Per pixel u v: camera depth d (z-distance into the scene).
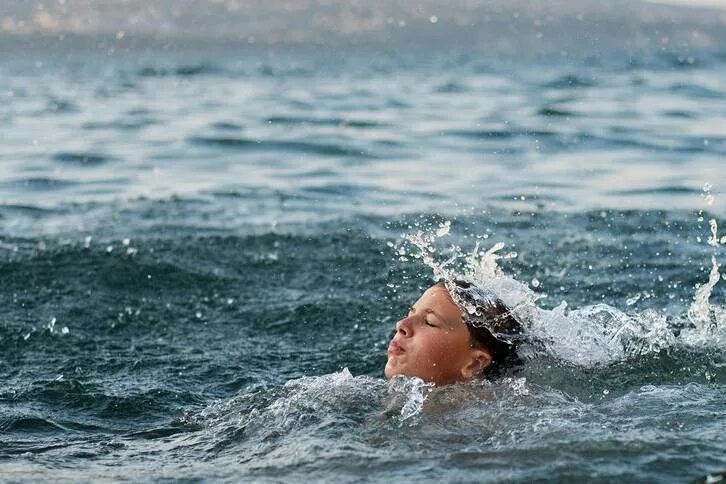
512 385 13.73
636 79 85.00
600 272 23.69
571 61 126.44
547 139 45.97
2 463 12.09
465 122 52.75
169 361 17.97
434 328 14.08
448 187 35.50
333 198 33.88
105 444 12.91
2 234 28.09
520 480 10.45
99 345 19.14
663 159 40.22
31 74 112.19
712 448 11.23
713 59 118.19
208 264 24.92
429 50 157.12
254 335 19.86
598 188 34.72
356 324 20.44
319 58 160.38
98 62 152.75
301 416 13.04
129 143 46.53
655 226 28.61
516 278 23.25
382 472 10.88
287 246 26.77
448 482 10.48
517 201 32.72
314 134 48.78
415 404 13.10
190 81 95.50
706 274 23.19
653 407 12.94
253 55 162.88
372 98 69.94
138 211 31.72
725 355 15.92
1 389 16.17
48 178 37.66
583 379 14.48
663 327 16.83
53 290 22.77
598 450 11.14
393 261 25.34
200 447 12.53
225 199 33.75
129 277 23.81
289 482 10.80
